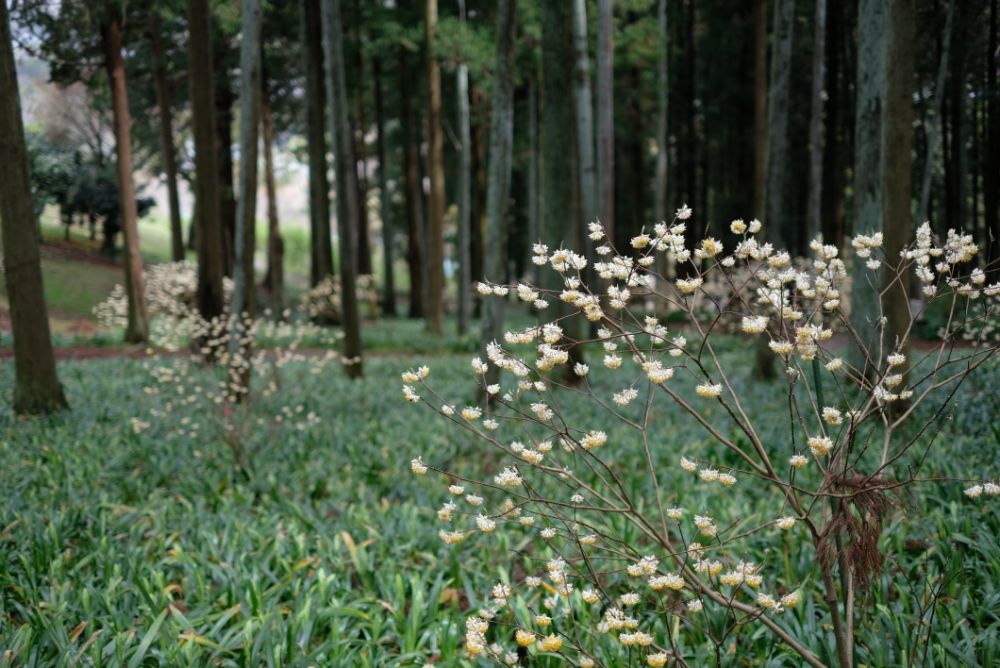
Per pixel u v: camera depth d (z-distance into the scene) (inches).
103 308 829.2
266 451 274.5
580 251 533.0
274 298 924.0
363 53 916.6
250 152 385.1
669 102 1018.7
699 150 1121.4
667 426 301.7
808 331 87.6
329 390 427.8
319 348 674.2
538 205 989.2
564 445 95.2
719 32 940.6
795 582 145.3
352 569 171.9
